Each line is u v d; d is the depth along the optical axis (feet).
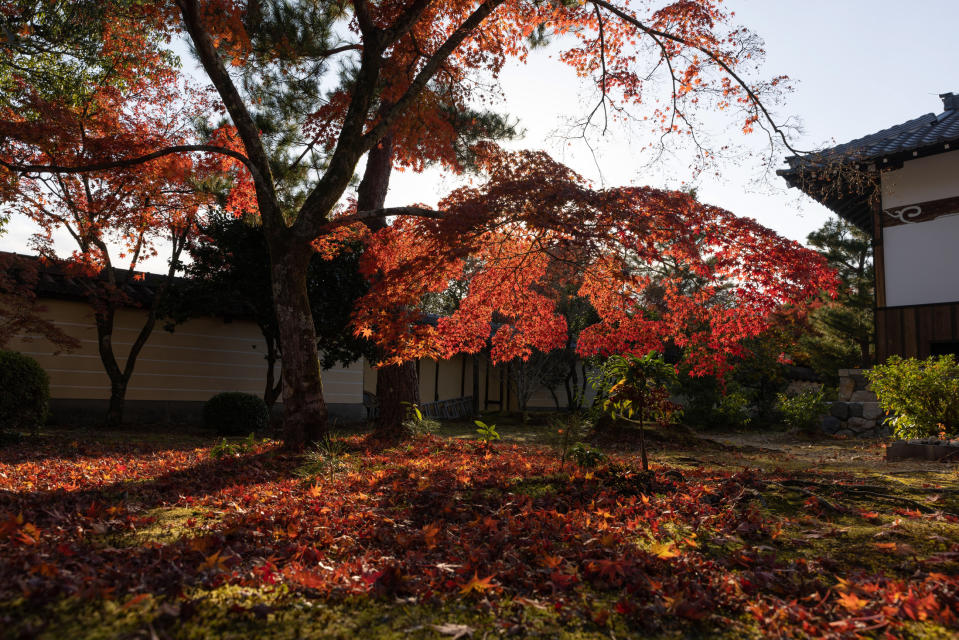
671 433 35.04
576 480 16.81
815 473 17.75
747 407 57.06
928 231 39.37
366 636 6.38
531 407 78.48
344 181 25.88
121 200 33.94
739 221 19.33
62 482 17.39
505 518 12.67
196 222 41.37
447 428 50.31
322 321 42.93
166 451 27.58
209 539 9.75
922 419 24.18
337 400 57.16
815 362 61.05
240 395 40.19
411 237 25.52
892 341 40.06
